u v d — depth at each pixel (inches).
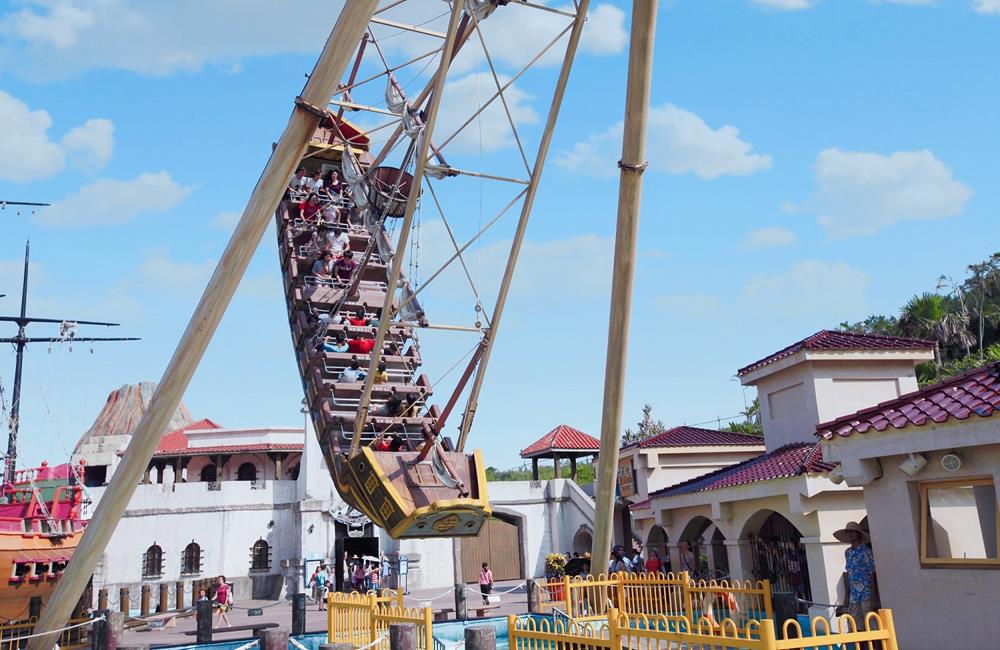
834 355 952.9
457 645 643.5
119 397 2967.5
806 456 816.9
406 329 816.9
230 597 1326.3
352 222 906.1
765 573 900.0
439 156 624.4
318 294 823.1
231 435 1897.1
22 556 1025.5
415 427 728.3
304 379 798.5
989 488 463.8
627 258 657.0
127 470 610.5
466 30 642.8
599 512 711.7
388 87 733.9
